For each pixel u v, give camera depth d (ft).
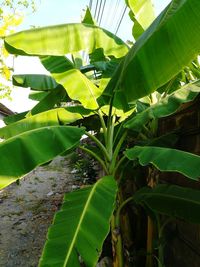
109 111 7.67
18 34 6.04
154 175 8.49
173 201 6.76
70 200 5.78
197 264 7.62
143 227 11.11
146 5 8.78
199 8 4.64
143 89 5.74
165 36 5.03
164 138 8.47
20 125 8.10
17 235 15.80
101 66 8.46
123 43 7.65
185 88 7.43
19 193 25.12
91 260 4.73
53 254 4.71
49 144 5.55
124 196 10.44
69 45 6.43
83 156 35.65
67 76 7.52
